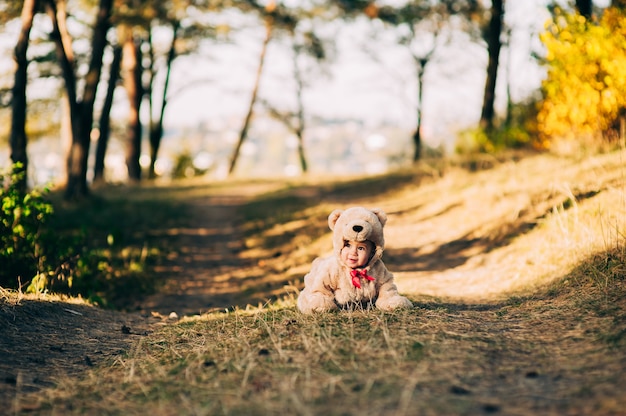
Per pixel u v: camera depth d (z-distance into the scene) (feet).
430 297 21.91
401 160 127.13
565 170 36.47
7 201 24.56
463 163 54.49
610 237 22.22
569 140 40.93
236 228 50.62
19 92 45.39
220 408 11.36
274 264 35.27
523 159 47.11
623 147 35.37
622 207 24.71
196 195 73.77
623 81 35.37
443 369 12.57
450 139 68.18
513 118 57.31
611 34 36.94
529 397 11.03
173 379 13.47
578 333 14.89
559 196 31.50
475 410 10.47
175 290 30.89
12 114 45.39
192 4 76.43
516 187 37.81
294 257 35.70
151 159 111.96
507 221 32.42
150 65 107.65
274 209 55.01
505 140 54.44
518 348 14.14
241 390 12.11
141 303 28.12
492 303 20.66
